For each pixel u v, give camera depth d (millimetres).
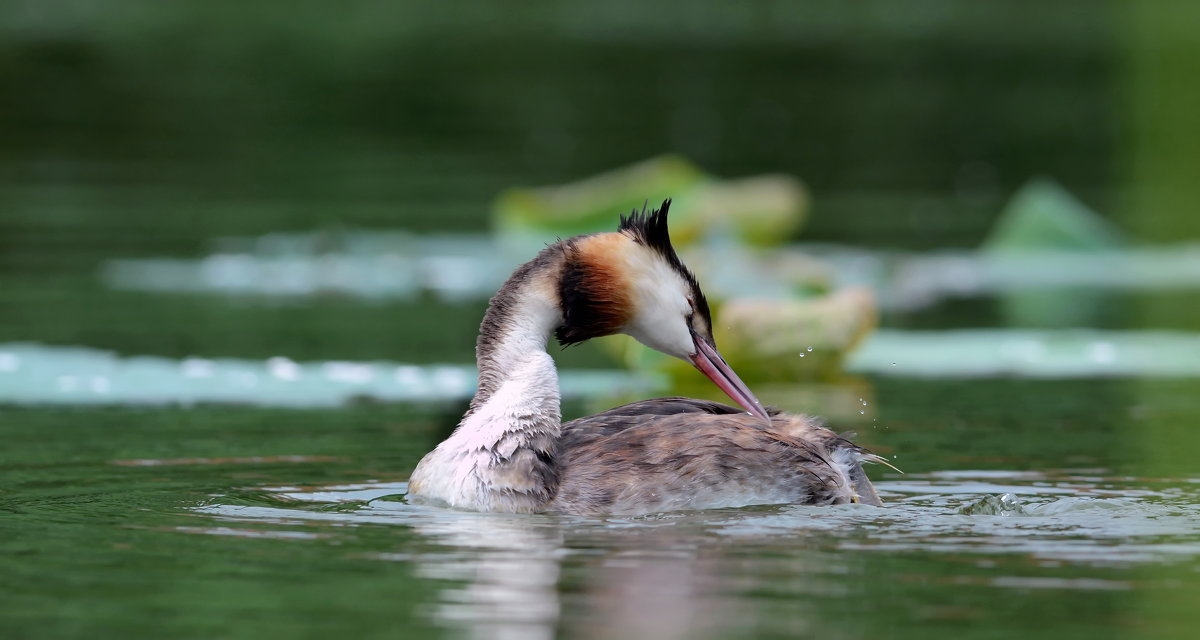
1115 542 8562
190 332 16609
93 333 16328
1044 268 22141
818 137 32500
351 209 24969
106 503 9539
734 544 8547
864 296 14852
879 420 12805
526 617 7164
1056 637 6906
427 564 8062
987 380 14758
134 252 21578
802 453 9844
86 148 29953
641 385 14852
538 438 9625
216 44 42375
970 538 8672
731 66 41562
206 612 7242
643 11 52906
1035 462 11070
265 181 27406
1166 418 12781
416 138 31844
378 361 15164
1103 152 31328
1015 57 43000
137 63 39031
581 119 33688
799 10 54062
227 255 21625
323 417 12719
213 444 11570
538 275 10188
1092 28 48156
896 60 42750
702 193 20734
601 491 9445
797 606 7332
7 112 33125
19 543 8508
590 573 7898
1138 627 7035
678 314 10375
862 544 8523
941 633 6949
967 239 23781
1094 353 15820
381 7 50906
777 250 20766
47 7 47969
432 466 9727
